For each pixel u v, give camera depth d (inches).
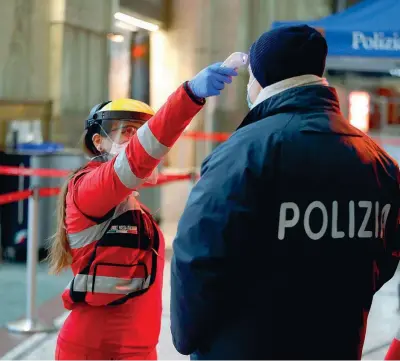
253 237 73.3
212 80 84.9
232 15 491.5
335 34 236.8
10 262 309.7
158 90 533.0
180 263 73.4
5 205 307.0
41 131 356.5
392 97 328.2
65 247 103.9
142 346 103.9
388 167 82.6
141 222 103.1
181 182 504.7
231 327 76.7
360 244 77.7
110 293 100.2
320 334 76.3
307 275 75.1
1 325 210.2
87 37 396.8
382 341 191.5
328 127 76.7
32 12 362.6
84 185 96.6
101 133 105.0
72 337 102.7
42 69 370.0
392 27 236.7
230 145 75.6
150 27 507.8
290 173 73.8
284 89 78.2
